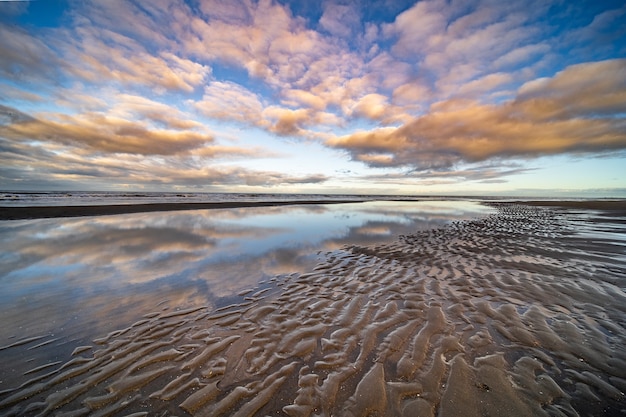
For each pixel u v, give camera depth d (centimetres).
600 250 868
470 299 496
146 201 3353
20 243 913
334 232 1219
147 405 248
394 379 283
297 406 248
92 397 256
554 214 2217
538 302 480
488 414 239
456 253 839
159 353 325
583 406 246
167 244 935
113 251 821
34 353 317
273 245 943
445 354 327
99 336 358
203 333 373
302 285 565
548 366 302
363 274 640
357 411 242
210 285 556
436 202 4559
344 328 391
